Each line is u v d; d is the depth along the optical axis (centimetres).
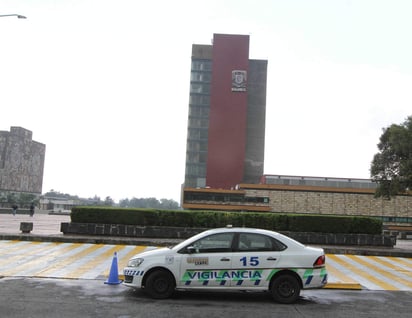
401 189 3284
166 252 958
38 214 6275
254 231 979
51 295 941
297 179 6712
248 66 9725
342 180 6669
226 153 9194
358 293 1090
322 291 1102
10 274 1182
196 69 10394
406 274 1433
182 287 941
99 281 1124
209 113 9575
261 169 9700
